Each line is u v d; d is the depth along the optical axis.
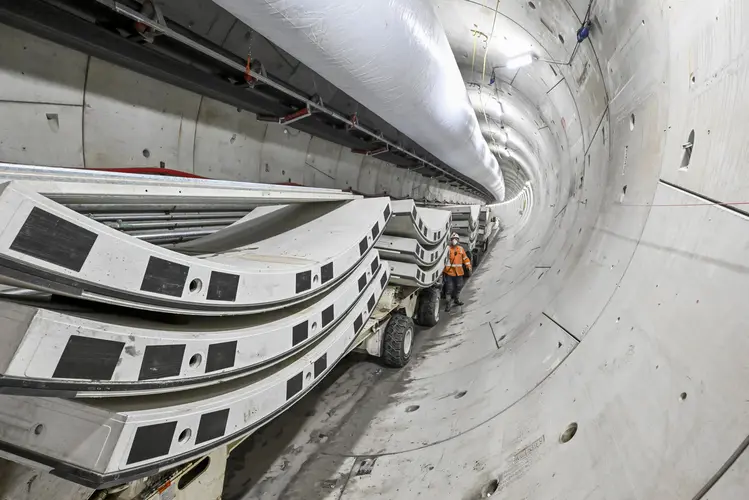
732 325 1.44
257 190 2.26
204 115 3.34
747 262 1.45
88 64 2.38
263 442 3.69
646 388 1.84
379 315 4.59
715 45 1.87
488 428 3.02
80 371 1.14
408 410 3.94
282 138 4.46
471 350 4.95
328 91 4.03
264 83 3.20
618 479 1.71
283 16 2.14
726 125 1.71
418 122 4.51
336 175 6.05
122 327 1.28
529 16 4.42
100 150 2.61
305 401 4.36
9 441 1.29
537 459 2.31
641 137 2.82
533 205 16.27
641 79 2.85
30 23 1.88
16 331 1.03
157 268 1.38
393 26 2.80
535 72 5.67
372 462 3.21
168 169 3.12
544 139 8.36
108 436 1.24
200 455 1.64
